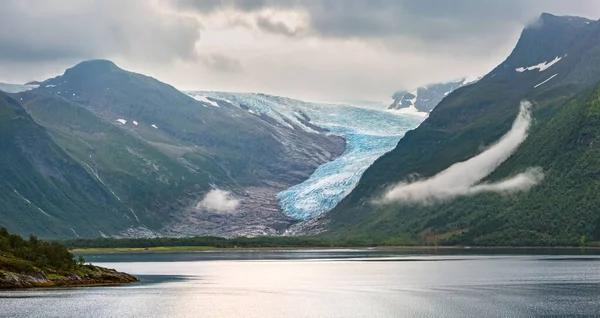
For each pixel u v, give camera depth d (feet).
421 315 544.62
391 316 544.62
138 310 580.30
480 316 531.91
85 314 549.95
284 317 550.77
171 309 591.37
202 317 553.23
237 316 557.33
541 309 556.51
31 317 532.73
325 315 556.92
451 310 563.89
